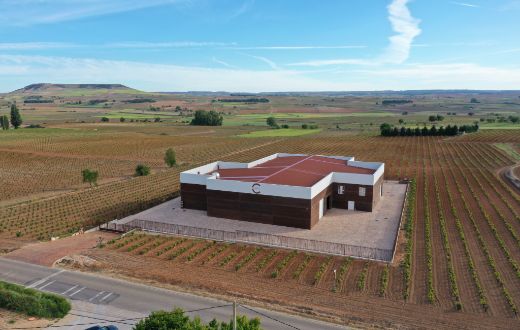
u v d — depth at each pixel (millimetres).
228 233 47000
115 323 28156
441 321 28375
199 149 130750
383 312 29562
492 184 72062
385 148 123625
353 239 45031
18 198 69375
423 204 59062
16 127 193625
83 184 80875
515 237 44344
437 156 106375
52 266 37812
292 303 30797
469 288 33375
